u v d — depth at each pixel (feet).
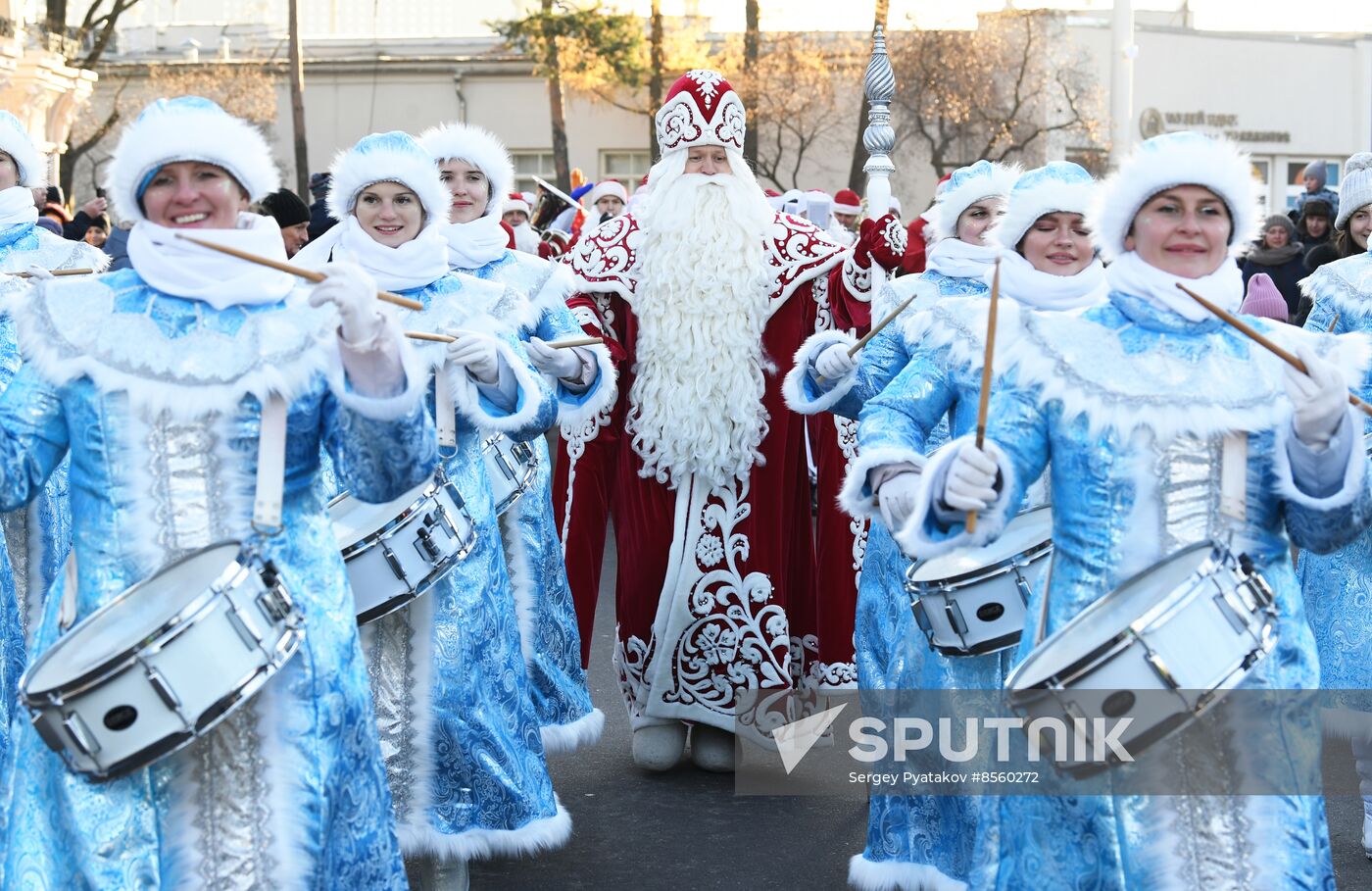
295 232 28.19
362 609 15.28
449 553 15.55
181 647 10.35
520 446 19.22
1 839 11.55
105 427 11.26
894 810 15.88
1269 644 10.55
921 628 14.82
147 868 10.82
